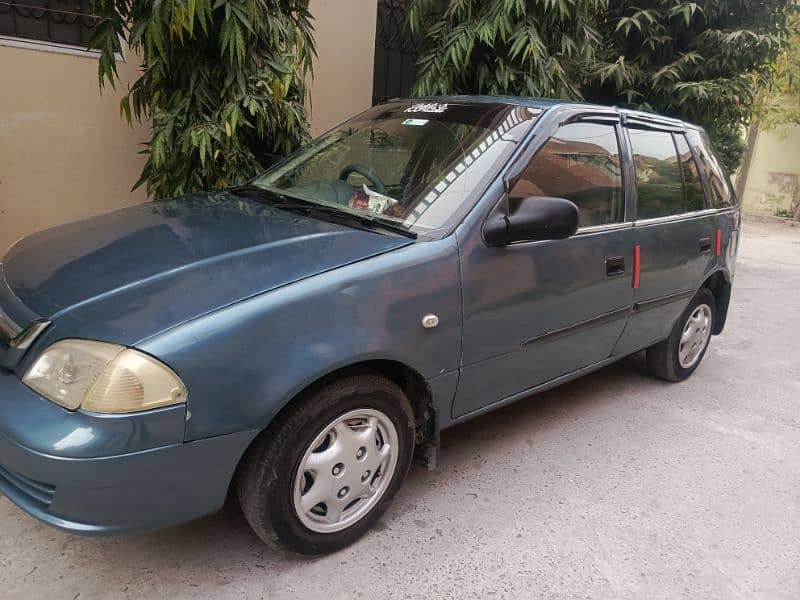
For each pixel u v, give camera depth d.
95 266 2.23
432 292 2.38
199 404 1.87
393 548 2.47
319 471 2.23
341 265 2.22
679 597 2.35
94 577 2.21
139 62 5.05
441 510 2.73
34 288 2.18
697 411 3.95
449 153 2.92
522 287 2.72
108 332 1.87
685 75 6.40
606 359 3.52
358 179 3.03
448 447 3.27
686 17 5.90
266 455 2.09
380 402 2.34
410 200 2.74
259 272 2.14
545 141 2.89
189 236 2.45
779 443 3.60
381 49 6.56
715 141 7.50
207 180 3.91
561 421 3.67
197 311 1.94
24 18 4.61
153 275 2.12
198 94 3.76
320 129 6.06
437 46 5.37
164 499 1.91
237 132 3.88
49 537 2.38
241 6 3.40
